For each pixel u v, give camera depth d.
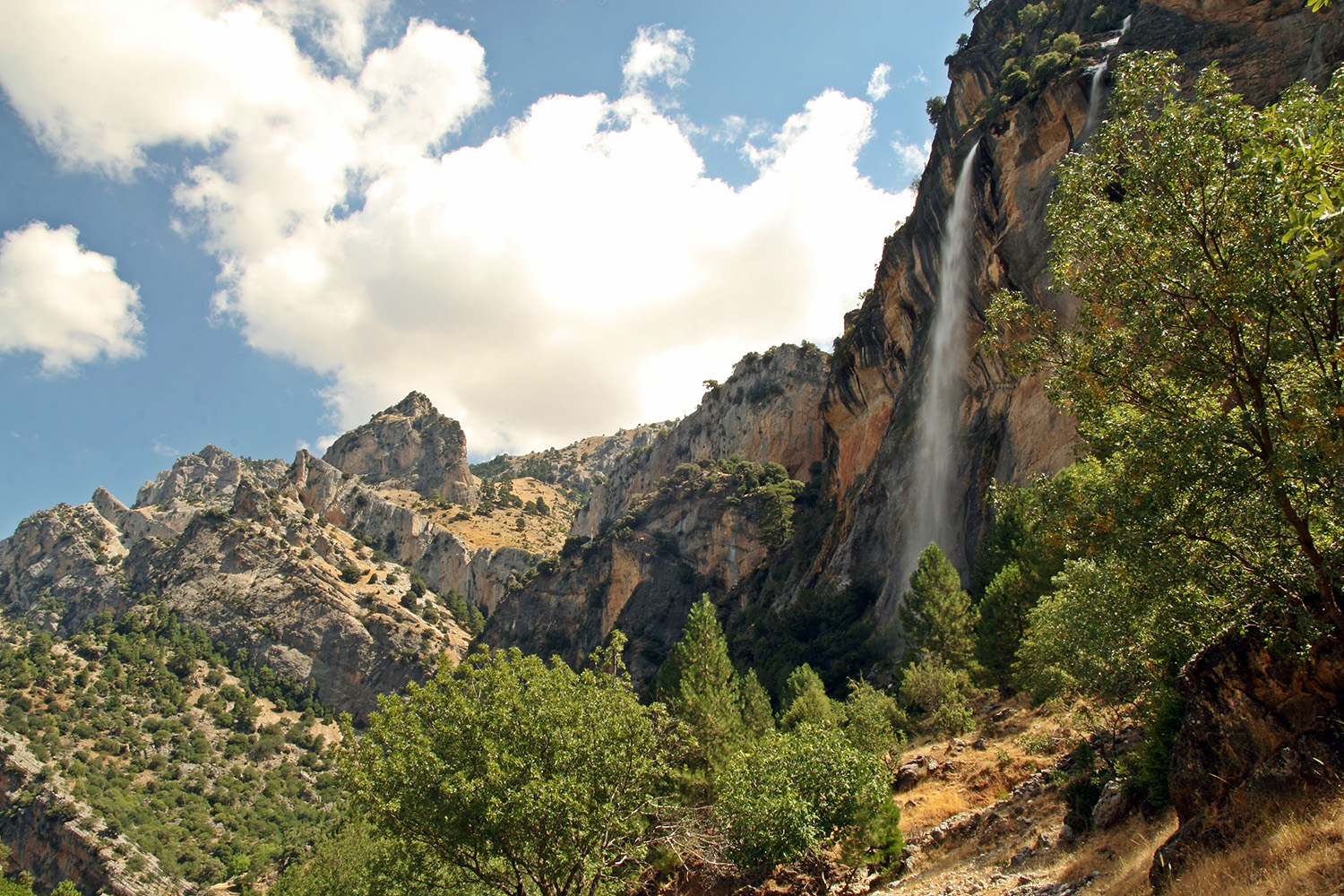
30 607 197.38
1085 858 16.00
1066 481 14.71
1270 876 9.98
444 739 19.69
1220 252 12.61
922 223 71.12
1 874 104.81
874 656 58.66
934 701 37.28
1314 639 11.41
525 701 20.20
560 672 21.34
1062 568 32.06
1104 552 13.72
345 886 41.25
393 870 19.97
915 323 74.00
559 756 19.06
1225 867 10.86
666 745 22.41
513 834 18.30
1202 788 12.43
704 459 146.75
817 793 24.20
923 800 26.53
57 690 141.12
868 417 85.06
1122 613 17.50
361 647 165.00
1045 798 22.06
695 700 37.19
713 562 118.69
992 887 17.53
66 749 126.38
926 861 22.66
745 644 83.50
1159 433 12.39
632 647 111.12
